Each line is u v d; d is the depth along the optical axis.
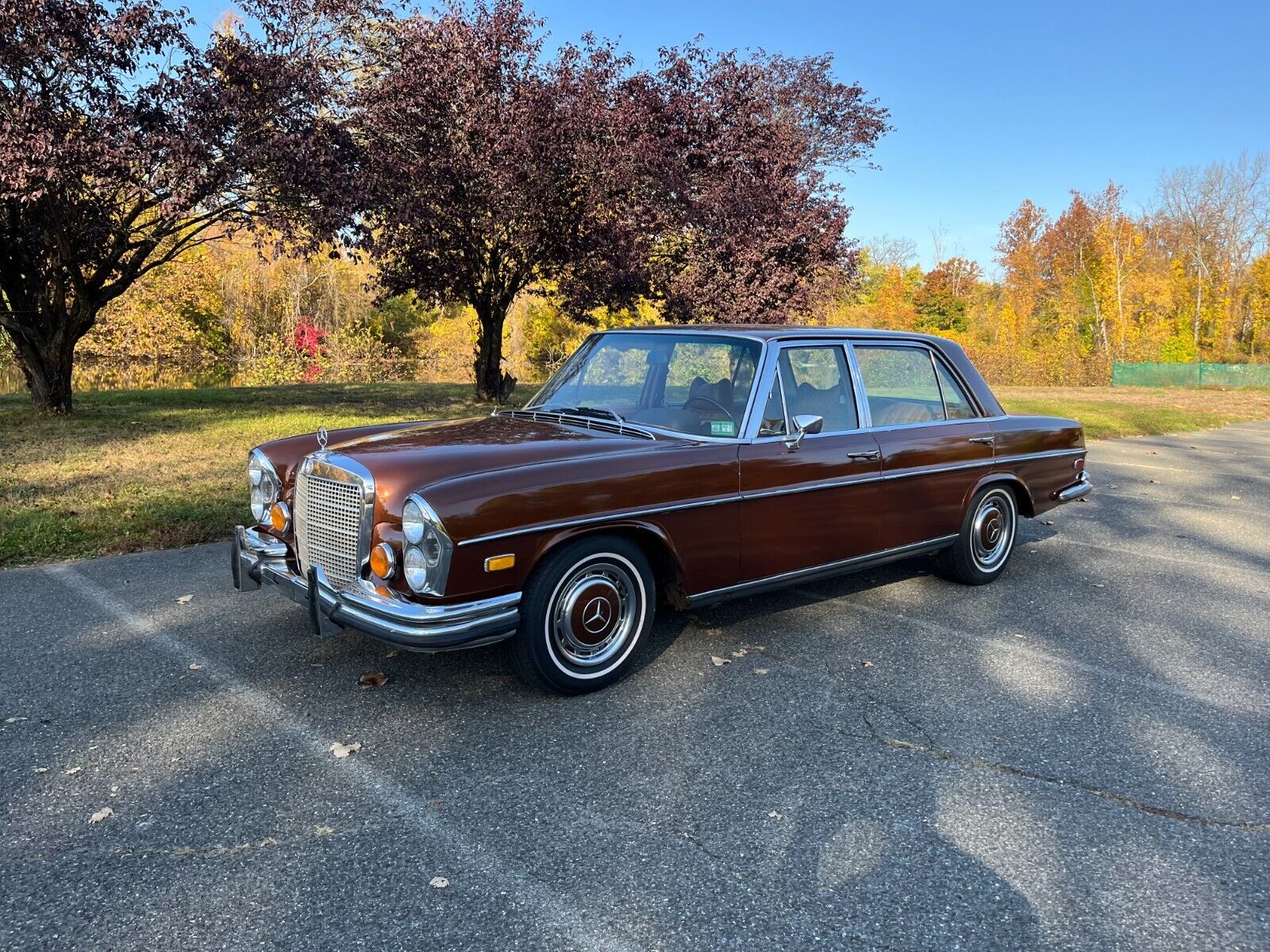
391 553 3.34
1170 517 8.16
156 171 10.52
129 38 9.62
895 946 2.24
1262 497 9.42
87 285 12.41
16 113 9.30
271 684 3.82
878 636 4.62
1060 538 7.20
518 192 13.19
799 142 19.41
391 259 15.70
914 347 5.23
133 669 3.95
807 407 4.51
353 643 4.34
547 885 2.46
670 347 4.67
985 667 4.20
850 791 3.02
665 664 4.16
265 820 2.76
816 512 4.44
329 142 11.38
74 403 14.55
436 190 13.14
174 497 7.13
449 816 2.81
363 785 2.99
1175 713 3.71
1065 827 2.81
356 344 38.22
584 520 3.56
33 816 2.76
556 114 12.94
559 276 16.00
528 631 3.54
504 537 3.36
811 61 24.92
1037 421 5.84
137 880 2.45
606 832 2.73
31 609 4.73
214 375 30.61
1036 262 61.16
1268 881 2.55
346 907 2.35
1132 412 19.94
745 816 2.84
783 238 16.44
